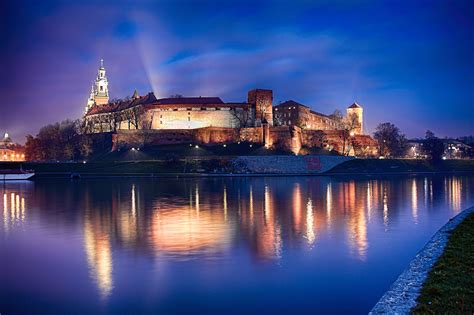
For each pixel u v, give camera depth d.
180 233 43.31
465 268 24.75
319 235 41.78
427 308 19.05
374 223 48.81
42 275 29.66
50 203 70.50
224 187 102.94
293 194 84.81
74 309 23.83
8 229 46.75
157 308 23.88
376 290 26.03
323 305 23.98
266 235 41.94
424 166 191.25
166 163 163.50
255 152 180.38
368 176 155.00
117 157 181.62
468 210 50.06
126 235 42.59
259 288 26.62
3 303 24.75
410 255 33.69
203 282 27.81
